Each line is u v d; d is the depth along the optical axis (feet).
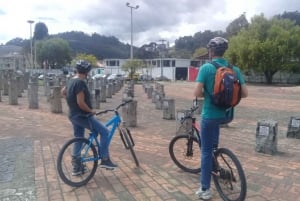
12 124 33.45
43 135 28.30
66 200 15.29
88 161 17.30
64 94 17.84
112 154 22.52
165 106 38.75
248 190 16.56
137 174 18.60
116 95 79.15
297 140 27.76
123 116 33.47
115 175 18.40
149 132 30.50
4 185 16.99
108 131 17.57
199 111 39.45
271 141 23.08
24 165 20.04
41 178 17.88
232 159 14.48
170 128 32.58
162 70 272.51
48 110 44.16
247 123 36.24
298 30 165.68
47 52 289.33
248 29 175.11
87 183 17.21
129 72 188.34
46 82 69.31
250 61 162.20
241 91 14.02
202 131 14.85
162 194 15.93
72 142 16.97
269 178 18.30
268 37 163.53
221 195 15.28
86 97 16.94
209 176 15.21
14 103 50.37
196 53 330.75
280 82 174.60
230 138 28.25
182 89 112.37
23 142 25.71
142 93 88.38
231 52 167.73
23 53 316.81
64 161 18.53
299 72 165.37
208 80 14.12
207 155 15.05
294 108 52.47
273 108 52.26
